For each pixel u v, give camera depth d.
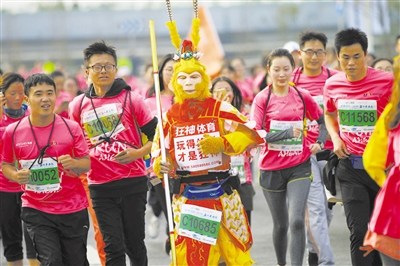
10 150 10.58
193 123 9.86
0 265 13.92
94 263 14.02
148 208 20.16
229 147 9.74
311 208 12.26
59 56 75.88
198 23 10.04
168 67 13.46
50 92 10.40
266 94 12.02
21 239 12.71
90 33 81.44
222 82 13.45
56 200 10.48
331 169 11.28
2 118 12.61
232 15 84.00
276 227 12.20
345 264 13.16
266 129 12.01
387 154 8.77
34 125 10.51
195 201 9.86
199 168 9.83
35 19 82.94
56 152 10.45
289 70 11.93
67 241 10.62
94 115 11.03
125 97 11.05
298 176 11.82
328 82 11.09
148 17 81.25
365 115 10.80
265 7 83.56
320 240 12.13
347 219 10.86
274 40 81.94
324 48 13.45
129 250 11.34
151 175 12.81
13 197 12.44
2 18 82.12
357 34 10.76
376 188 10.73
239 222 9.95
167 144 9.97
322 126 12.12
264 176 12.03
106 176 10.98
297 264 11.65
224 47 82.94
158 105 10.11
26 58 82.31
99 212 11.05
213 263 9.88
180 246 9.90
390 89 10.72
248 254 10.04
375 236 8.73
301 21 79.69
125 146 11.02
